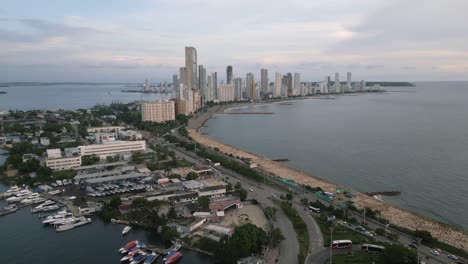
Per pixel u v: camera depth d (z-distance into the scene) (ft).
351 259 593.42
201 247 655.76
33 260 627.46
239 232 634.84
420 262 576.61
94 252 655.76
